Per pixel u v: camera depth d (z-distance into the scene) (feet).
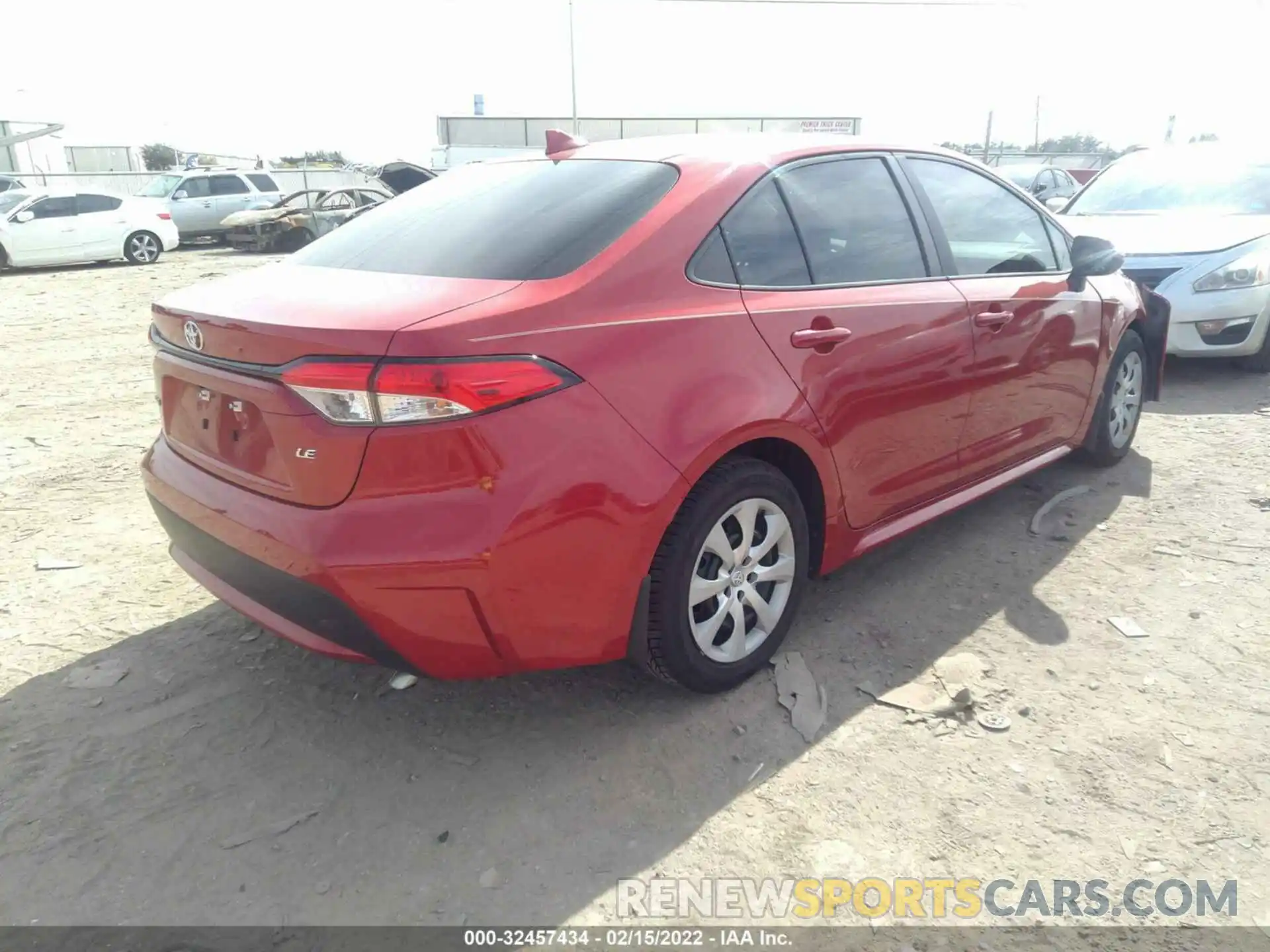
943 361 10.82
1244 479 15.48
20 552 12.86
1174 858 7.39
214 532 8.14
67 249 54.60
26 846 7.54
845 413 9.68
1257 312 21.35
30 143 116.37
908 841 7.58
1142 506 14.37
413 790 8.21
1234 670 9.91
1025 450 13.12
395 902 7.02
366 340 6.98
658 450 7.93
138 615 11.18
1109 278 14.98
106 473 16.20
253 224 63.05
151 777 8.38
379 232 9.88
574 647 8.05
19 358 26.53
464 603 7.30
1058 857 7.41
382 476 7.11
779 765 8.48
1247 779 8.25
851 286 10.02
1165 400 20.57
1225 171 24.82
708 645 9.04
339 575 7.13
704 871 7.30
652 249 8.41
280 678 9.91
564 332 7.58
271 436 7.61
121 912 6.93
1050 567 12.35
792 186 9.84
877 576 12.15
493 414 7.13
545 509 7.35
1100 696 9.47
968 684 9.66
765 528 9.41
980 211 12.24
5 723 9.09
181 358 8.66
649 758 8.58
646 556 8.09
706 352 8.39
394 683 8.93
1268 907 6.93
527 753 8.68
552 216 8.90
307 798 8.13
